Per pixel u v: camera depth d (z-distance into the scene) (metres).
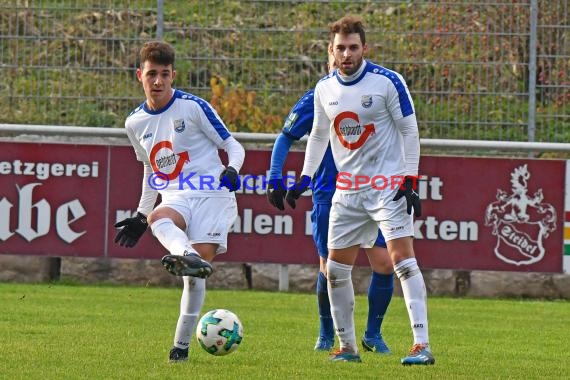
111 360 22.67
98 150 41.50
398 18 42.69
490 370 22.89
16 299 36.47
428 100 42.38
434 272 42.59
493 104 42.25
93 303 36.00
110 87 43.12
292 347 26.34
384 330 31.27
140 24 43.12
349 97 23.08
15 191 41.59
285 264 41.38
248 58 43.00
